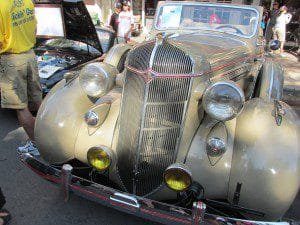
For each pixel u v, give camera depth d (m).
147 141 2.52
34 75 4.07
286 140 2.39
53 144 2.74
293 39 11.91
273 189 2.28
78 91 2.96
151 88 2.44
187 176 2.30
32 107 4.26
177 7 4.34
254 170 2.31
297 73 8.07
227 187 2.44
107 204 2.54
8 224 2.99
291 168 2.28
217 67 2.99
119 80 2.96
